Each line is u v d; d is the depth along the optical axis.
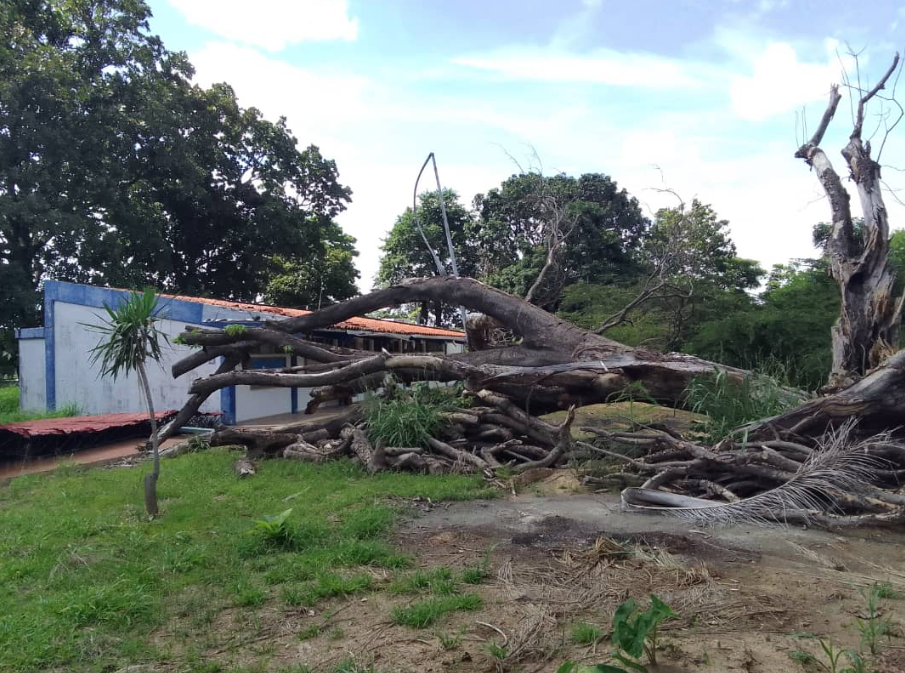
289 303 31.16
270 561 4.92
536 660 3.34
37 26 22.36
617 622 3.11
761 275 28.33
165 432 10.73
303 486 7.61
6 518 6.41
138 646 3.59
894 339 9.42
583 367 9.66
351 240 35.72
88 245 21.25
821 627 3.68
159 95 23.20
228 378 10.41
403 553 5.12
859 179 10.04
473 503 6.93
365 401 9.75
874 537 5.58
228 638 3.69
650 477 7.30
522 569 4.72
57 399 15.78
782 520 5.95
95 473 8.86
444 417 9.37
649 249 21.88
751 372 9.27
